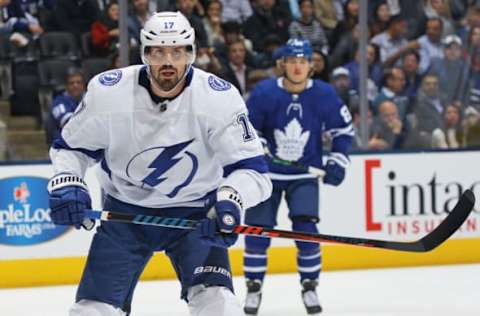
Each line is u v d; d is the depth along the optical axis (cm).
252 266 1100
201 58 1519
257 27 1534
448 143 1553
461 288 1240
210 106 631
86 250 1298
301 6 1543
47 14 1465
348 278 1311
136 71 637
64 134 653
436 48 1556
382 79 1543
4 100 1443
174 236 682
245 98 1541
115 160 653
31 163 1273
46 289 1265
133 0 1471
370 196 1364
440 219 1390
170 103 629
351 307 1135
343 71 1546
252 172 641
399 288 1243
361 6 1418
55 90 1455
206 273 654
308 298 1095
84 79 1462
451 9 1565
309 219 1065
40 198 1278
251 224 1072
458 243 1404
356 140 1525
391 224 1373
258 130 1080
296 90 1073
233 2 1523
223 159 647
